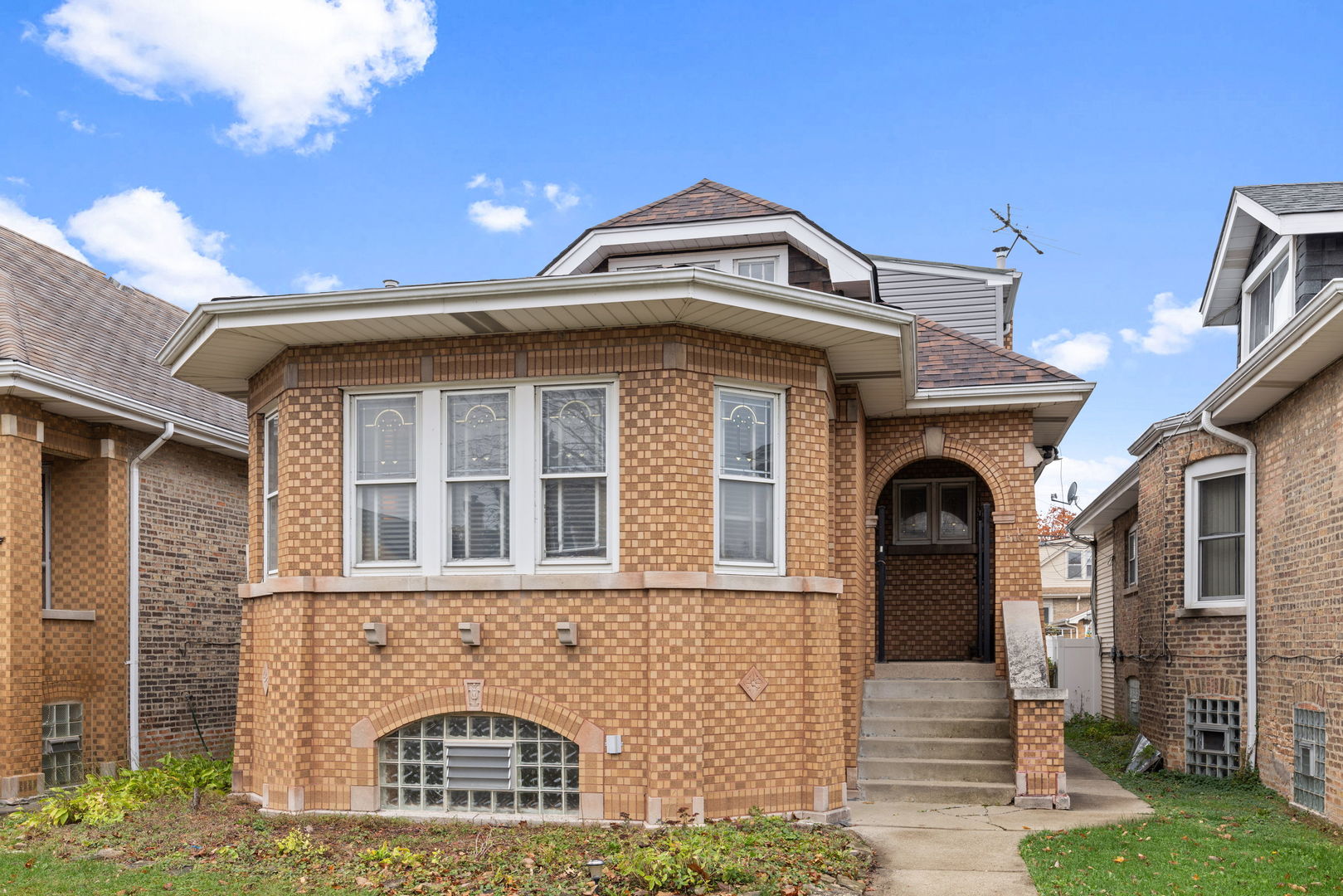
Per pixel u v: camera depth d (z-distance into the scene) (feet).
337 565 32.32
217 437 48.19
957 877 26.07
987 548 48.75
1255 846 28.89
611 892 23.99
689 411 30.73
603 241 42.09
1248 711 40.52
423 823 30.58
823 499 33.17
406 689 31.55
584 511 31.30
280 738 32.01
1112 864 26.89
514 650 31.04
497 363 31.86
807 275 42.04
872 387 39.14
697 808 29.32
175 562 47.85
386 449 32.81
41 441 40.47
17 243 49.57
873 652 43.75
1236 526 43.09
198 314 31.27
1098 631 75.15
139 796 35.78
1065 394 41.98
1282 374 34.76
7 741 37.93
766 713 31.12
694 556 30.37
